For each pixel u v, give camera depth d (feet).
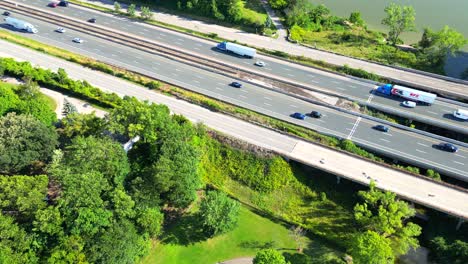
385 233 319.27
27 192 293.64
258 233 344.90
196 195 359.87
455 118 430.61
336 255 327.88
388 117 441.68
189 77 487.20
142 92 461.37
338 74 497.46
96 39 560.20
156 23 599.16
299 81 484.74
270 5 621.72
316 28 596.29
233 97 455.22
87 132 374.63
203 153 393.29
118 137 378.53
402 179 355.15
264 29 579.07
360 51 546.26
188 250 332.80
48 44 546.26
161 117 364.99
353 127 417.28
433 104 452.76
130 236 297.53
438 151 388.16
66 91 459.73
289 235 342.64
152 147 358.64
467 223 329.11
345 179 364.99
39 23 593.42
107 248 280.31
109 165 320.50
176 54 527.81
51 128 369.71
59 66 499.92
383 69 506.89
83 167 314.35
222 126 413.80
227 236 342.64
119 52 532.73
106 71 492.13
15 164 337.72
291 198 365.61
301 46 552.41
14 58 507.71
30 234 278.05
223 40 563.48
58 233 281.13
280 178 373.20
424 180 353.92
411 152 386.73
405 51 553.23
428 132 433.48
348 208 352.28
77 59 509.76
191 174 346.13
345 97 458.09
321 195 360.69
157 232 320.70
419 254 326.85
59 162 332.80
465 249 302.86
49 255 275.39
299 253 329.52
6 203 283.59
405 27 550.77
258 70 503.20
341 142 396.78
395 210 312.29
